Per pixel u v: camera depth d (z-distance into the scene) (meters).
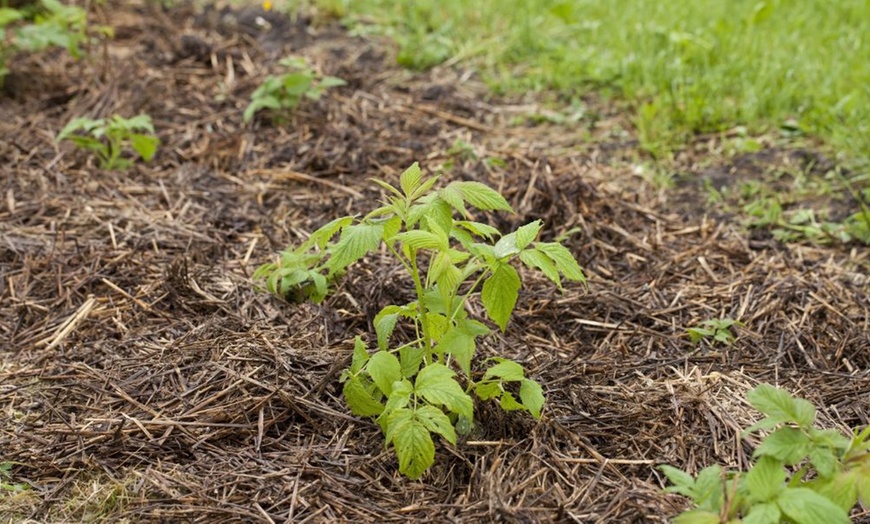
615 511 1.90
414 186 1.96
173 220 2.66
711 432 2.05
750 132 3.08
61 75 3.39
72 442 2.03
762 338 2.30
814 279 2.46
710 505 1.76
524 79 3.46
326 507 1.91
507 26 3.89
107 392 2.14
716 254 2.57
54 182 2.80
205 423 2.04
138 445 2.02
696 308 2.39
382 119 3.14
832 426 2.08
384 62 3.63
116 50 3.63
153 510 1.90
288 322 2.30
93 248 2.53
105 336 2.29
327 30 3.91
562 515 1.89
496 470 1.96
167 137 3.03
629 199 2.78
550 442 2.03
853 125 3.02
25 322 2.34
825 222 2.69
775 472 1.73
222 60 3.52
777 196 2.79
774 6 3.66
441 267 1.89
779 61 3.37
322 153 2.92
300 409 2.08
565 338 2.31
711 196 2.80
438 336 2.00
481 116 3.21
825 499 1.69
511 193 2.72
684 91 3.17
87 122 2.86
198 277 2.44
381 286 2.36
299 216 2.70
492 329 2.30
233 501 1.92
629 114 3.20
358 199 2.75
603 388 2.15
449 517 1.89
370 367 1.94
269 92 3.11
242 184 2.83
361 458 2.00
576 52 3.60
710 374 2.18
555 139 3.08
